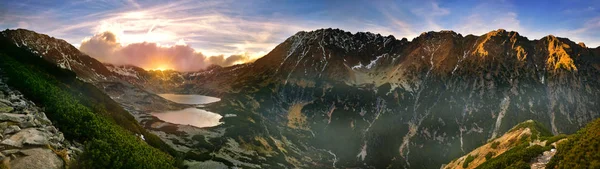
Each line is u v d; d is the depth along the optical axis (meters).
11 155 22.47
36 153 23.81
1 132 24.14
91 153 28.69
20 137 24.52
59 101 35.91
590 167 37.44
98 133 33.25
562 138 56.03
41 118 28.72
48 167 23.55
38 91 36.25
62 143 27.73
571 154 42.22
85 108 41.44
